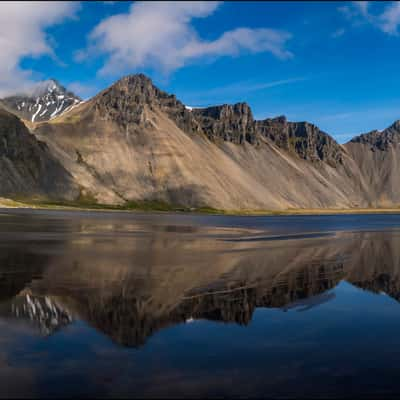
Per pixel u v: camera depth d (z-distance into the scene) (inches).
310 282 1120.2
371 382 486.6
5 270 1203.9
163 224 4124.0
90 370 510.9
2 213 5211.6
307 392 461.4
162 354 566.3
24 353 563.8
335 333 666.8
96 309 797.2
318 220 6456.7
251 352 577.6
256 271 1284.4
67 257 1499.8
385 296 967.6
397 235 3026.6
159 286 1015.0
